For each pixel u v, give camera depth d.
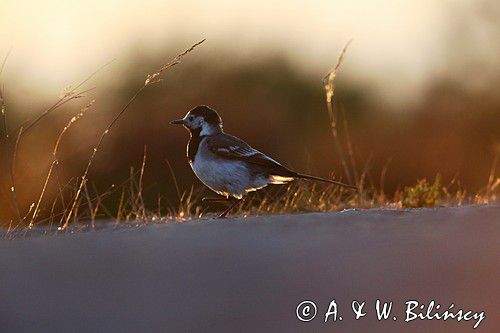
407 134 21.88
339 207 13.78
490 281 5.93
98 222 13.30
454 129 21.92
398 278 6.06
